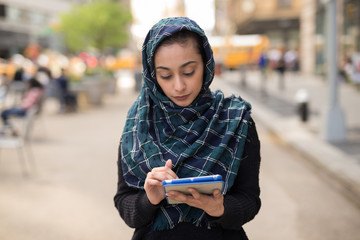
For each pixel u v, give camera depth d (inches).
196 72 54.3
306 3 1046.4
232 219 54.6
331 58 307.9
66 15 976.3
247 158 58.1
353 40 708.7
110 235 156.7
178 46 52.8
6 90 600.7
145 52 55.7
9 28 1600.6
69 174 242.5
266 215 177.0
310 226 165.3
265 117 438.9
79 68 751.1
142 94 59.4
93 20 950.4
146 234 59.1
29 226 165.3
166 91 55.4
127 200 59.2
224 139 56.0
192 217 56.9
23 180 231.0
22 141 252.5
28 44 1729.8
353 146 289.4
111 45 1016.2
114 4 995.9
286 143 324.2
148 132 58.0
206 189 49.6
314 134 337.7
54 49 1680.6
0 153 299.9
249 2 1716.3
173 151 56.3
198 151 56.2
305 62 1099.9
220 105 57.6
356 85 659.4
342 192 205.8
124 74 1389.0
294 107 519.5
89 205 189.2
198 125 56.5
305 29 1081.4
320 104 525.3
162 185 50.4
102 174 242.1
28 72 773.3
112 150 308.7
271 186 216.7
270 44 1595.7
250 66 1419.8
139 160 57.2
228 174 55.9
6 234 157.8
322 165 249.1
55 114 525.7
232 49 1387.8
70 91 562.3
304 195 201.9
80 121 462.9
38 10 1785.2
